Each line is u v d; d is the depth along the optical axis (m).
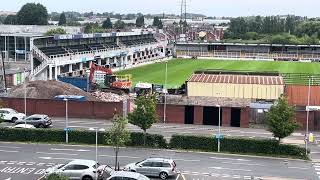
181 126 82.62
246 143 64.19
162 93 100.56
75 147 65.38
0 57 145.38
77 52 163.25
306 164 59.81
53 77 139.62
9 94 94.50
